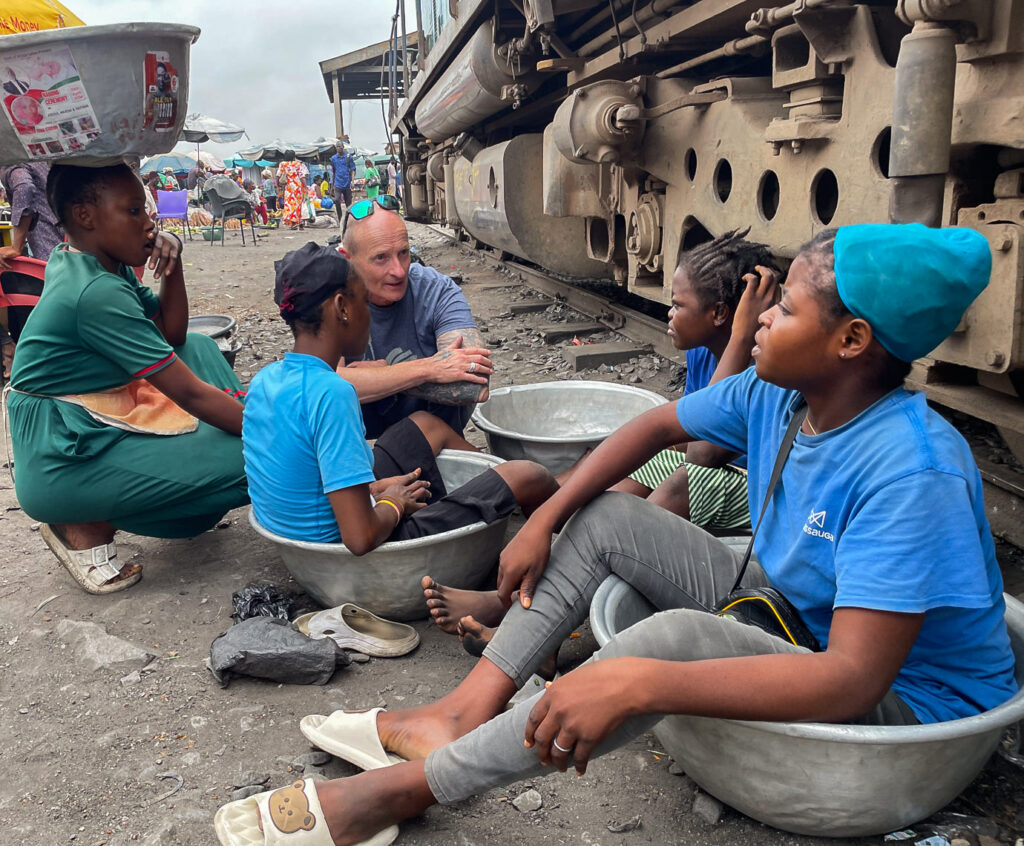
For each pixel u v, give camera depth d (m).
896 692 1.61
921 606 1.38
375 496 2.57
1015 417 2.54
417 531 2.44
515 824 1.79
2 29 3.59
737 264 2.46
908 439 1.45
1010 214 2.31
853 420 1.53
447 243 12.87
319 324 2.35
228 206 15.79
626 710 1.42
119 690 2.30
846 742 1.45
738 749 1.59
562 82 6.68
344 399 2.29
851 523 1.48
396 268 3.06
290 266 2.33
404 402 3.19
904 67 2.19
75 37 2.17
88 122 2.29
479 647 2.15
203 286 10.19
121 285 2.67
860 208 2.86
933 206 2.27
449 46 7.21
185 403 2.77
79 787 1.94
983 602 1.40
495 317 7.15
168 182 23.47
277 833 1.62
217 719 2.16
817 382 1.53
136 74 2.29
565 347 5.75
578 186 5.64
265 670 2.27
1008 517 2.89
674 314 2.58
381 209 3.09
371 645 2.39
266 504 2.45
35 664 2.44
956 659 1.60
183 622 2.64
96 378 2.75
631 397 3.66
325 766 1.98
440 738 1.80
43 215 5.44
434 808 1.83
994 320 2.31
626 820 1.79
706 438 1.95
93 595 2.85
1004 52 2.19
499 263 9.82
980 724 1.46
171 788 1.92
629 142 4.57
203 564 3.05
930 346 1.45
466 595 2.24
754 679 1.41
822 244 1.48
